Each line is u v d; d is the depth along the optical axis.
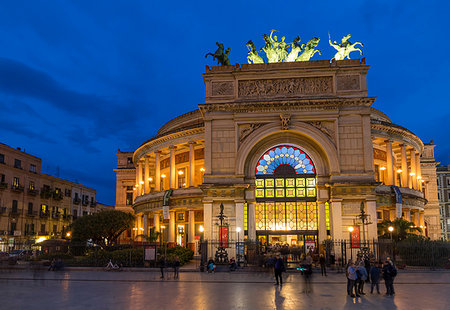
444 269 37.09
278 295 22.31
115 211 53.22
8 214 72.81
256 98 44.88
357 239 41.22
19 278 30.55
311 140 44.56
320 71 44.44
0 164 71.88
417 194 56.44
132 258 39.12
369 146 42.81
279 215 45.34
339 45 46.59
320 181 44.12
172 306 18.66
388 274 22.55
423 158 78.56
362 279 22.03
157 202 58.50
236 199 43.03
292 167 45.69
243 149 43.97
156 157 60.81
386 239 42.25
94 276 32.16
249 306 18.75
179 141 57.62
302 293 23.17
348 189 42.19
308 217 45.06
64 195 92.75
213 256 42.09
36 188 82.00
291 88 44.69
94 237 51.62
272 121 44.12
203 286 26.30
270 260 35.75
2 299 20.53
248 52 48.28
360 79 44.06
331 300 20.67
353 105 43.69
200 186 43.41
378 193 49.50
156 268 37.47
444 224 99.06
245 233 44.03
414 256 39.44
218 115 44.81
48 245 47.59
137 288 25.12
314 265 38.59
